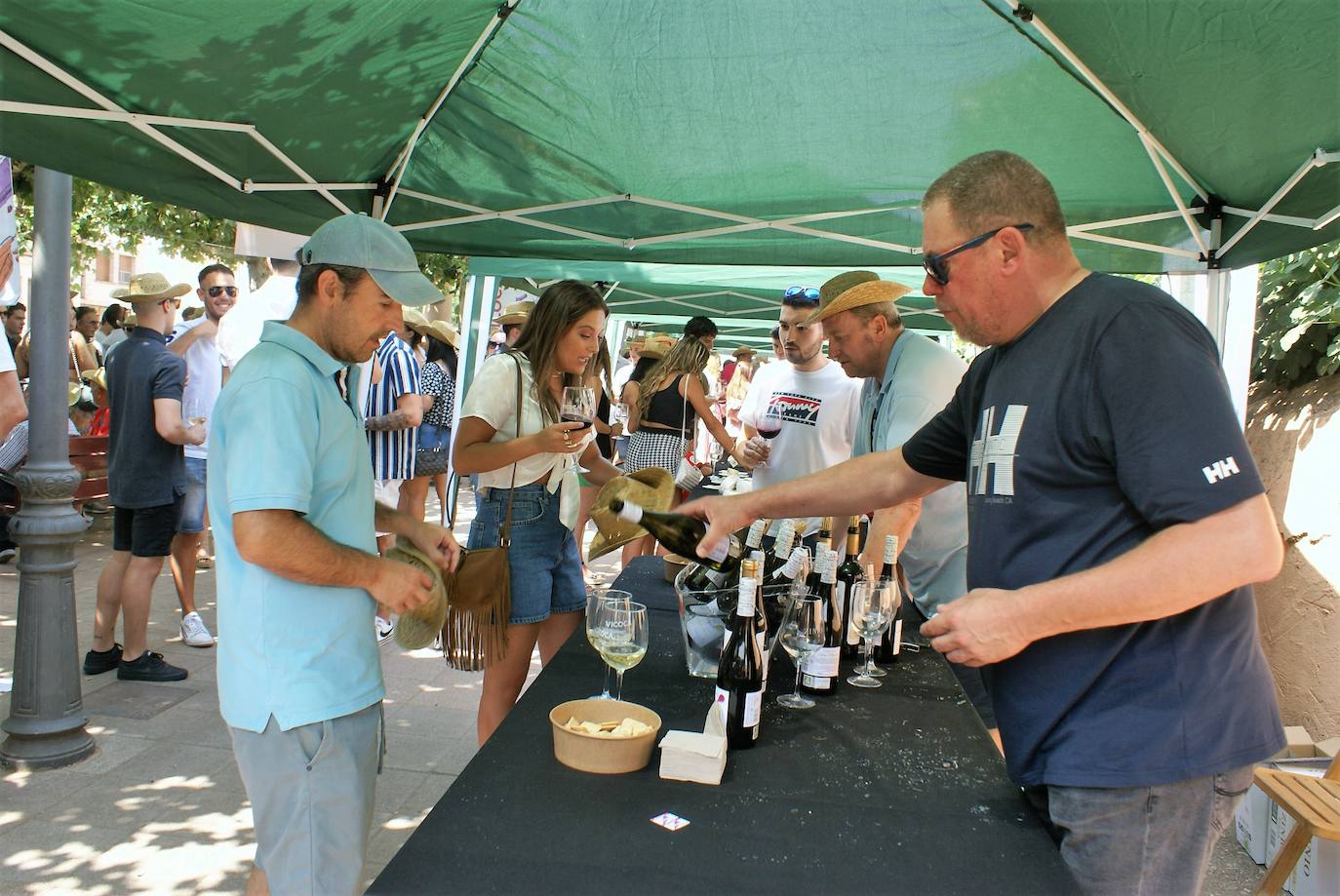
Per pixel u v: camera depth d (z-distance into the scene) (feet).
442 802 5.26
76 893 9.61
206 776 12.33
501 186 14.35
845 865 4.84
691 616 7.94
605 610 7.02
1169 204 13.79
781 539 9.32
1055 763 5.42
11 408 10.19
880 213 14.80
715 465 36.81
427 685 16.44
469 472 10.44
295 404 6.29
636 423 23.67
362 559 6.61
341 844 6.70
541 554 10.98
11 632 17.67
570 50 11.50
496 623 10.16
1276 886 9.09
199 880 9.96
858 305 11.03
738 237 15.88
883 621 8.27
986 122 12.44
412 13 9.52
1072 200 14.06
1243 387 14.10
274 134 10.87
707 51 11.32
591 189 14.53
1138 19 9.17
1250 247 12.89
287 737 6.44
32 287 12.10
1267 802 11.10
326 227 6.70
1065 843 5.43
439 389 23.77
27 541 12.19
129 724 13.76
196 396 19.40
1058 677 5.47
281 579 6.44
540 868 4.61
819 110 12.38
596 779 5.72
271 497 6.04
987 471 5.93
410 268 6.72
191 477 17.15
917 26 10.62
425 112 12.34
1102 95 11.24
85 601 20.52
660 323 58.85
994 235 5.76
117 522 15.65
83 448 25.31
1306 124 10.02
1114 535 5.39
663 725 6.71
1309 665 13.38
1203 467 4.87
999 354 6.24
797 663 7.78
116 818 11.16
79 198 35.88
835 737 6.73
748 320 46.78
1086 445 5.42
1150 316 5.29
